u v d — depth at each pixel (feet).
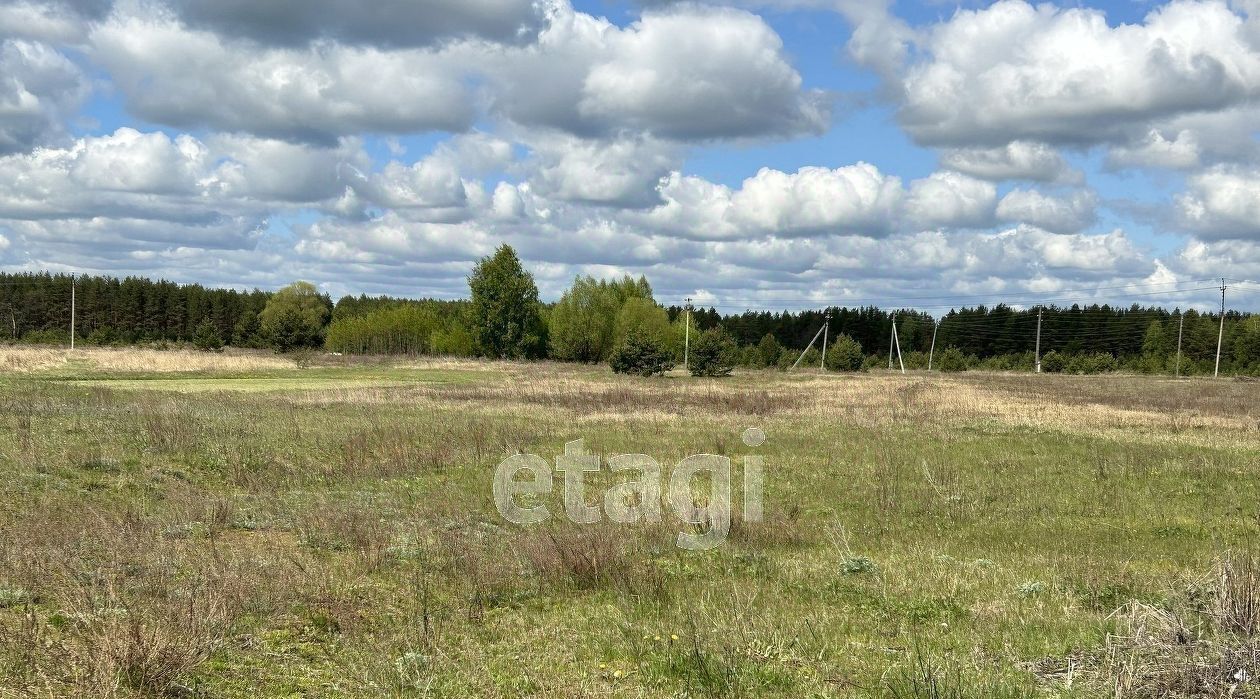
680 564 34.94
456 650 24.13
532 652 24.16
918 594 30.63
